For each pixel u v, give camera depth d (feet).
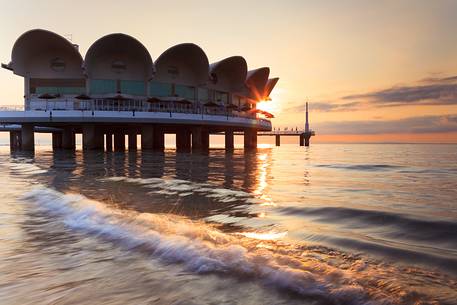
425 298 9.70
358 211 21.38
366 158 100.32
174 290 10.75
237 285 10.96
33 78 149.48
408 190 31.99
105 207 22.84
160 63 160.35
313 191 31.30
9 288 11.16
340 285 10.61
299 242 15.40
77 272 12.41
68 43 143.54
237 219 20.20
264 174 46.98
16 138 205.77
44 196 28.09
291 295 10.19
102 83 151.12
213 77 184.65
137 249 14.84
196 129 155.12
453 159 94.43
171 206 24.02
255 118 183.62
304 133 266.98
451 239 15.56
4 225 19.40
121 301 10.11
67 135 175.01
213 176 43.27
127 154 106.01
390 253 13.69
